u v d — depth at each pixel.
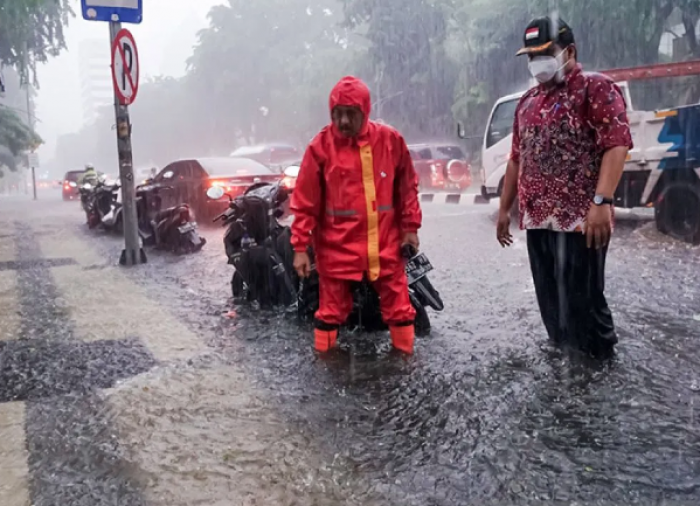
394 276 4.01
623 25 21.89
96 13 7.39
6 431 3.10
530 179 3.86
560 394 3.33
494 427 3.00
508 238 4.30
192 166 13.19
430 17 35.00
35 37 32.25
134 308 5.56
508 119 11.18
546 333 4.37
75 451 2.89
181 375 3.81
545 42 3.55
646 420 3.02
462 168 21.53
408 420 3.12
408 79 36.06
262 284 5.43
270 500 2.48
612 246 7.81
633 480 2.53
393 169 3.93
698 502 2.38
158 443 2.96
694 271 6.17
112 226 11.58
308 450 2.86
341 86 3.68
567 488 2.49
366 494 2.50
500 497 2.45
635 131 8.23
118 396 3.50
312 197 3.89
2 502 2.50
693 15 21.34
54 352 4.30
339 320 4.13
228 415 3.24
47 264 8.23
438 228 10.44
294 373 3.80
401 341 4.09
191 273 7.30
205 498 2.51
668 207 8.06
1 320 5.19
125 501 2.49
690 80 15.73
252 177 12.85
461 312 5.06
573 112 3.62
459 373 3.68
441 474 2.62
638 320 4.61
